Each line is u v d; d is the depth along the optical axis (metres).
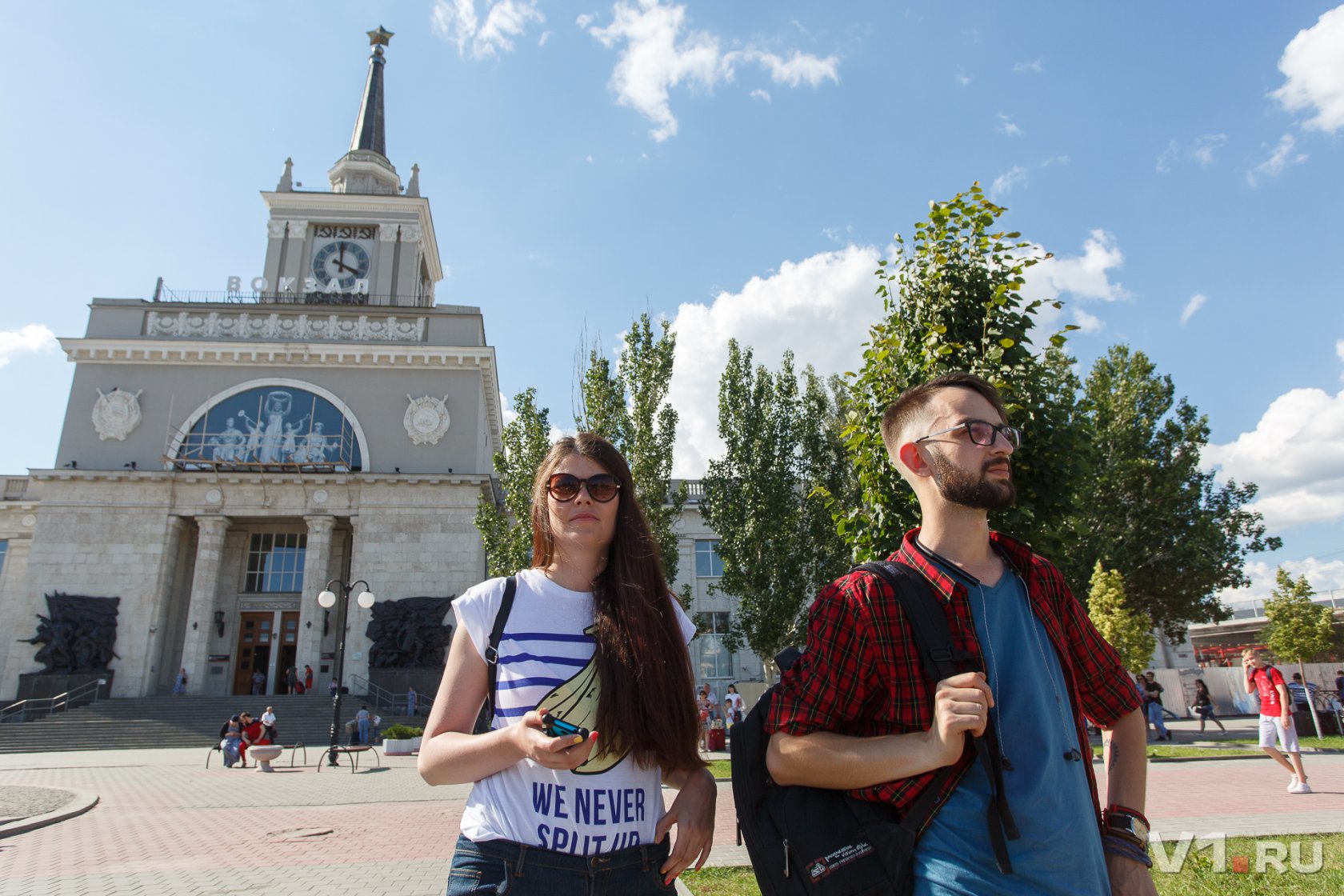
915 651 2.39
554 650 2.70
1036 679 2.39
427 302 51.66
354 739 27.31
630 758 2.66
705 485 29.50
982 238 6.90
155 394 39.75
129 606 35.69
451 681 2.73
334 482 38.00
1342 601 41.56
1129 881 2.43
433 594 36.84
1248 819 9.46
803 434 29.41
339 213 46.31
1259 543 34.97
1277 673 12.50
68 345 39.53
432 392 40.81
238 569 39.22
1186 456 34.88
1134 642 24.50
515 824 2.51
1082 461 6.17
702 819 2.77
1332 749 18.92
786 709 2.46
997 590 2.56
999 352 6.17
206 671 37.28
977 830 2.21
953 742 2.10
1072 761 2.34
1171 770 16.03
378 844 10.23
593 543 2.99
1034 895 2.13
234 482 37.75
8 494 42.44
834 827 2.36
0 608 40.00
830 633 2.46
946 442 2.62
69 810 12.88
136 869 8.76
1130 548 33.97
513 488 24.89
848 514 6.83
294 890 7.70
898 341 6.77
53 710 32.59
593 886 2.47
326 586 37.03
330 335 41.81
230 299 43.78
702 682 39.28
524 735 2.32
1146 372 36.06
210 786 17.44
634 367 25.97
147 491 37.38
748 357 29.67
